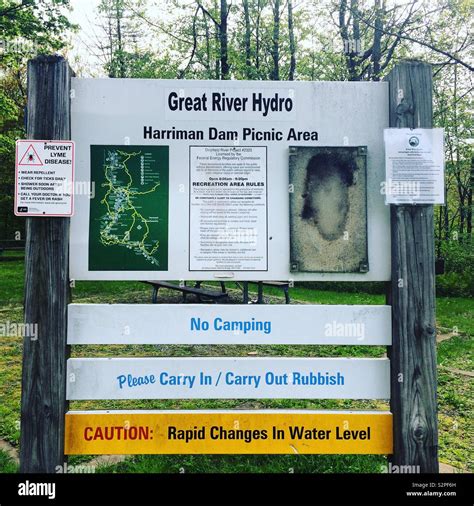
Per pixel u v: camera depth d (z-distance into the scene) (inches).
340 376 115.4
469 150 849.5
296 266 117.2
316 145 118.5
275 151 118.3
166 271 116.4
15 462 140.5
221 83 117.9
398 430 112.0
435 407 111.7
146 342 114.2
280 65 795.4
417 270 113.3
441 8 547.2
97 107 116.7
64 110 113.2
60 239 112.3
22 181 111.7
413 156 114.3
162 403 195.5
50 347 111.1
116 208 116.2
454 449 154.9
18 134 772.6
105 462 138.9
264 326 115.4
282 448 113.2
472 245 730.8
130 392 114.0
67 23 636.7
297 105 118.6
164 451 112.9
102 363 114.1
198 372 114.9
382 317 115.6
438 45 582.6
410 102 115.0
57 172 112.4
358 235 118.0
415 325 112.7
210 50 718.5
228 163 117.8
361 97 119.0
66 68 113.6
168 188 117.1
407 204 114.1
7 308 412.2
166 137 117.4
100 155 116.3
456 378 234.2
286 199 118.1
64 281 112.1
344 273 117.6
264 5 738.8
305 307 115.5
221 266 117.0
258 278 117.2
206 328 115.0
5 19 599.5
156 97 117.6
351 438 113.7
